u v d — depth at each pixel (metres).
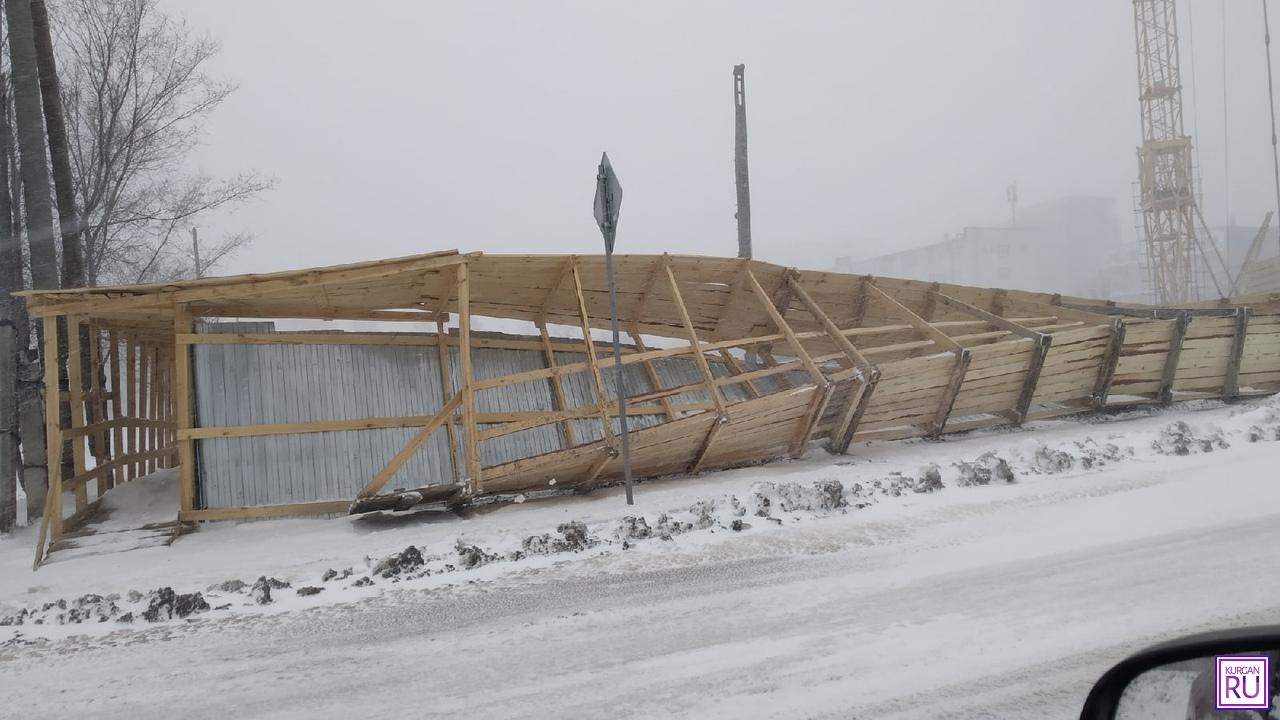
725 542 7.11
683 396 12.84
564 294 11.70
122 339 11.56
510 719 3.90
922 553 6.42
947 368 11.79
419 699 4.20
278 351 10.05
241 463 9.50
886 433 12.69
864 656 4.44
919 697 3.92
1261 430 10.82
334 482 9.87
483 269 10.10
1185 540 6.25
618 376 9.17
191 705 4.28
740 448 11.27
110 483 11.23
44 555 8.33
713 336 13.75
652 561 6.67
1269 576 5.34
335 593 6.32
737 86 16.55
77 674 4.82
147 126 14.29
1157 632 4.55
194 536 8.80
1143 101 47.41
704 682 4.21
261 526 9.11
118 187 13.77
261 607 6.05
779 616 5.16
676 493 9.62
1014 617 4.89
